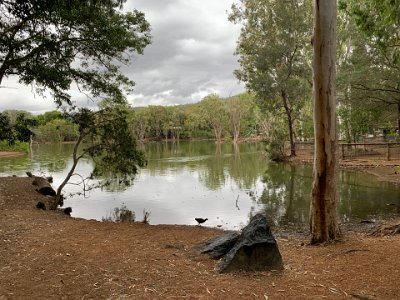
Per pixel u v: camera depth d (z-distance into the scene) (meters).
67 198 14.15
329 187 6.02
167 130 85.50
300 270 4.57
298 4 26.81
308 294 3.76
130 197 14.24
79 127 12.03
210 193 14.76
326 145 5.91
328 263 4.84
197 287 3.98
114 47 11.59
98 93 12.40
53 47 10.72
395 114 22.81
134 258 5.09
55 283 4.24
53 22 10.16
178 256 5.21
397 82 19.03
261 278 4.25
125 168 12.61
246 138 74.88
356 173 17.94
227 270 4.46
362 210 10.64
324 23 5.67
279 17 26.50
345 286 3.96
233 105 69.69
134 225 8.25
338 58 26.69
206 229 8.30
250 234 4.61
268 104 29.34
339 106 24.03
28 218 8.57
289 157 27.98
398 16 9.70
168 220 10.43
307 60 28.44
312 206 6.20
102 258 5.12
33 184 15.21
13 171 23.89
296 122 41.72
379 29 11.16
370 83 19.19
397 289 3.80
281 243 6.68
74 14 9.84
